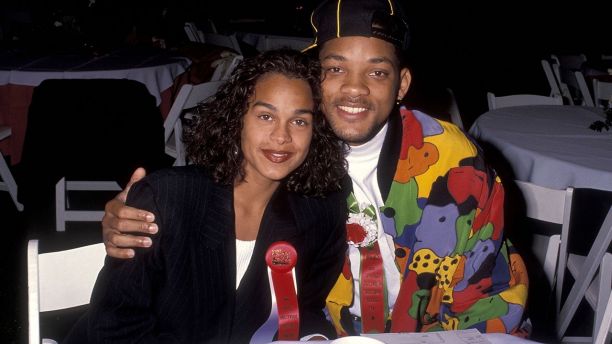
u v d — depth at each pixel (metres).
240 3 9.67
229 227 1.56
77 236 3.91
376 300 1.75
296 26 8.41
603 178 2.88
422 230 1.73
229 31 8.12
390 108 1.65
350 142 1.68
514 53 10.62
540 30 11.91
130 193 1.55
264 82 1.52
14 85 4.09
